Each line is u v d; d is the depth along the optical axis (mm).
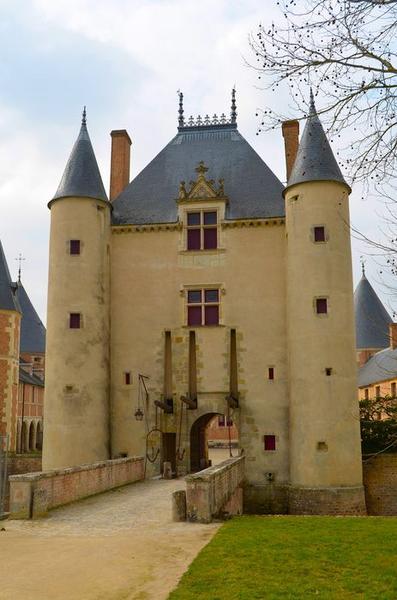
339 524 12258
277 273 24938
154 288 25641
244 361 24484
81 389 23703
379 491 23672
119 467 19312
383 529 11602
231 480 16734
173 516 12688
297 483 22109
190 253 25609
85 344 24062
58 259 24750
